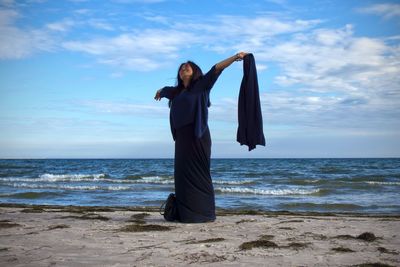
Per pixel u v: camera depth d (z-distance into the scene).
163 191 20.92
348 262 3.47
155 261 3.41
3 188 22.66
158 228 5.24
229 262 3.42
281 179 30.78
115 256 3.59
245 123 5.81
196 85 5.77
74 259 3.46
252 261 3.47
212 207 6.07
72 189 22.23
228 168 51.69
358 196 18.34
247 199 16.73
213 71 5.68
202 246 4.11
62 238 4.51
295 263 3.41
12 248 3.93
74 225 5.60
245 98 5.78
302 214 10.31
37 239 4.44
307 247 4.14
